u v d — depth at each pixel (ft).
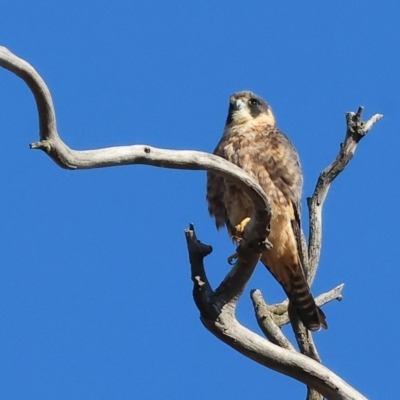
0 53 35.60
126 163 41.52
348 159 66.54
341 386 49.24
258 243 48.11
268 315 60.64
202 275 48.80
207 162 44.37
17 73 36.32
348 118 66.69
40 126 37.91
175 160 43.27
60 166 39.47
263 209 46.96
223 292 49.11
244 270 48.80
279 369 49.75
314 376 49.21
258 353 49.44
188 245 48.57
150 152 42.11
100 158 40.22
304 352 62.90
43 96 36.96
